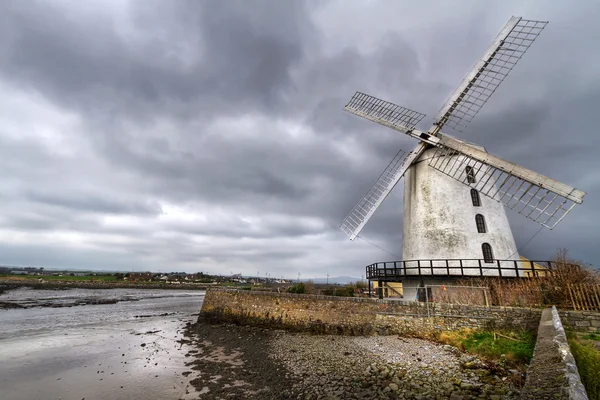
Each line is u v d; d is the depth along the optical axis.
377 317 18.11
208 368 15.56
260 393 12.05
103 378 14.45
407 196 23.56
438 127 22.30
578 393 3.96
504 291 15.94
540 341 7.68
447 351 13.70
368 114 25.44
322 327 20.50
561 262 15.04
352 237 23.14
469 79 21.23
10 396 12.52
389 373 11.86
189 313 39.28
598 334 11.26
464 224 19.94
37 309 39.06
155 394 12.55
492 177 20.38
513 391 9.20
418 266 18.92
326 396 10.74
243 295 26.03
